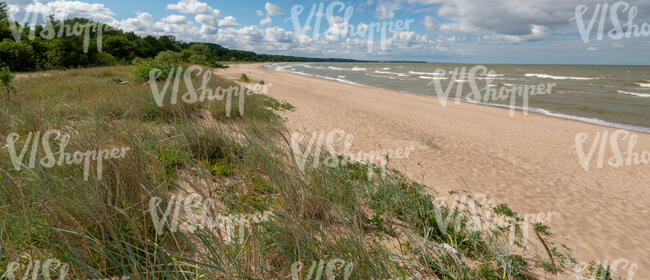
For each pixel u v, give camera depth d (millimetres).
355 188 4098
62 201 2217
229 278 1938
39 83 10969
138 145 3416
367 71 71750
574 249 3916
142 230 2279
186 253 2365
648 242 4277
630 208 5465
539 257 3465
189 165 4020
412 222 3775
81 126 3750
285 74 47625
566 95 25969
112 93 7734
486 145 9656
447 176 6414
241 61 124688
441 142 9500
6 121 4422
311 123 10391
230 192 3297
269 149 4668
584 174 7371
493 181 6348
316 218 3031
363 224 3457
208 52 86812
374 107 16281
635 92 28609
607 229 4590
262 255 2271
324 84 30797
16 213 2152
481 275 2975
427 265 2812
